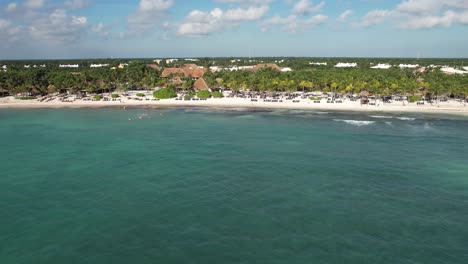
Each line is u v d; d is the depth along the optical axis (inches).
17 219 1664.6
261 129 3636.8
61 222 1631.4
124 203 1825.8
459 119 4224.9
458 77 6043.3
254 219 1640.0
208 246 1418.6
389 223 1610.5
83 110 5132.9
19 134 3506.4
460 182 2116.1
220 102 5684.1
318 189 1999.3
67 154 2753.4
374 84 5674.2
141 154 2723.9
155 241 1462.8
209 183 2090.3
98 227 1582.2
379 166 2406.5
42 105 5590.6
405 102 5428.2
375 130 3580.2
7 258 1355.8
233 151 2780.5
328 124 3905.0
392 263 1316.4
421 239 1481.3
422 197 1898.4
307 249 1398.9
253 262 1314.0
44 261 1337.4
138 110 5083.7
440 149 2842.0
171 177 2199.8
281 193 1940.2
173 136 3341.5
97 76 7268.7
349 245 1428.4
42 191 1999.3
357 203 1817.2
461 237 1497.3
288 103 5467.5
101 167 2415.1
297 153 2716.5
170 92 6156.5
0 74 6909.5
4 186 2079.2
